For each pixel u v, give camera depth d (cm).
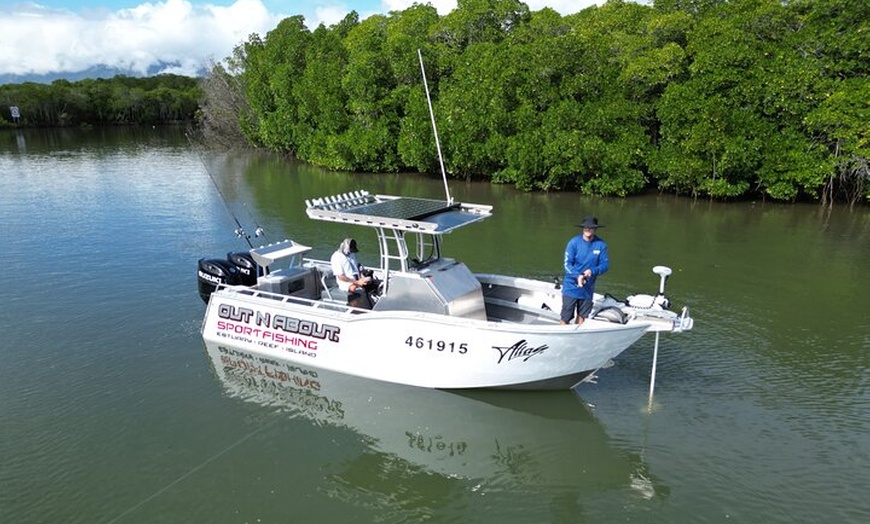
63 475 671
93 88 8000
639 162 2447
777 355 952
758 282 1316
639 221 1972
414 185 2817
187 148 4644
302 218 1966
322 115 3559
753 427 754
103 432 755
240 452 721
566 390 840
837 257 1524
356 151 3177
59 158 3844
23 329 1057
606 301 860
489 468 698
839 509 608
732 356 949
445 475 685
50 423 771
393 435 759
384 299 858
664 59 2388
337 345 870
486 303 969
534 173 2544
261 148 4547
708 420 771
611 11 3044
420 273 834
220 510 622
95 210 2086
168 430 762
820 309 1152
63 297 1215
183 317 1112
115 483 661
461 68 2894
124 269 1402
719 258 1512
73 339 1018
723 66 2197
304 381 889
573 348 762
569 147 2406
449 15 3403
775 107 2175
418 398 838
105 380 883
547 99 2617
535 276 1359
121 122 8062
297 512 622
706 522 598
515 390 825
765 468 675
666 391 845
